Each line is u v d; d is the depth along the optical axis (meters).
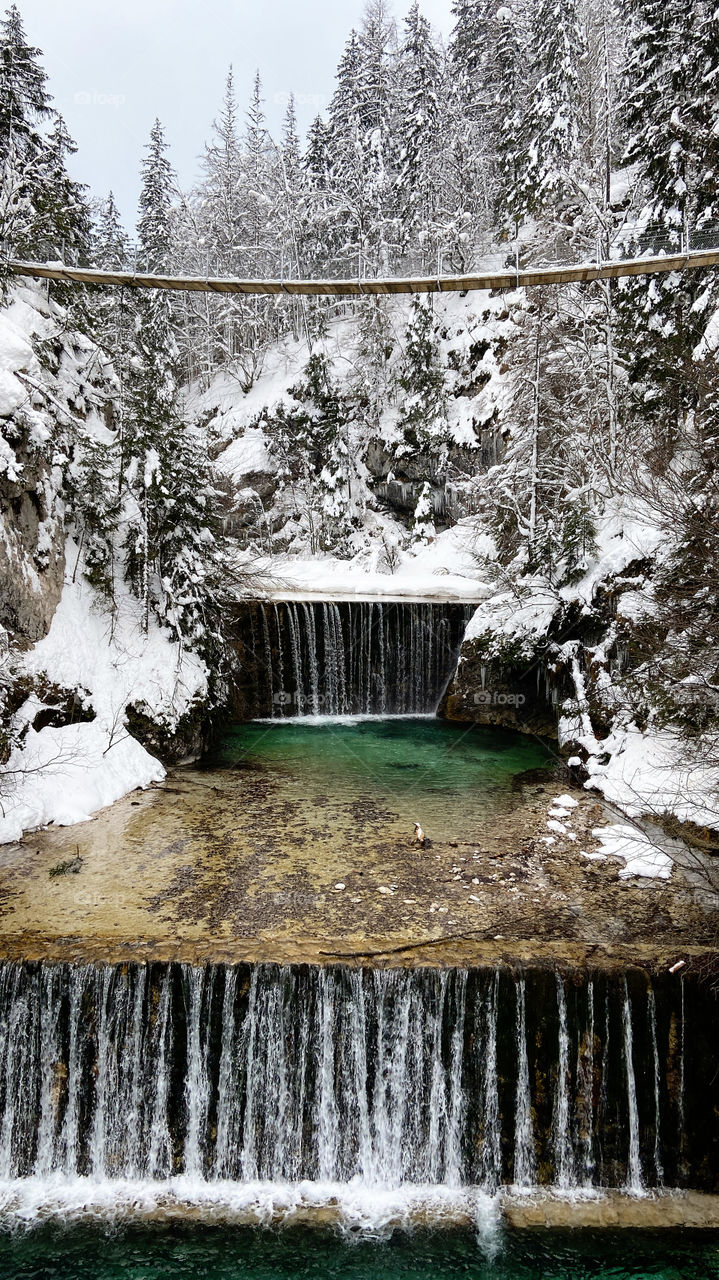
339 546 29.17
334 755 14.78
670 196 16.67
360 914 8.20
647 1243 6.16
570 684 15.30
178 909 8.27
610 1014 6.94
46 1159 7.04
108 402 17.12
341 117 43.47
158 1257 5.94
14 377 12.16
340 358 35.12
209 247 43.91
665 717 11.41
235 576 17.00
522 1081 7.00
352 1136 7.06
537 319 19.89
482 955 7.22
